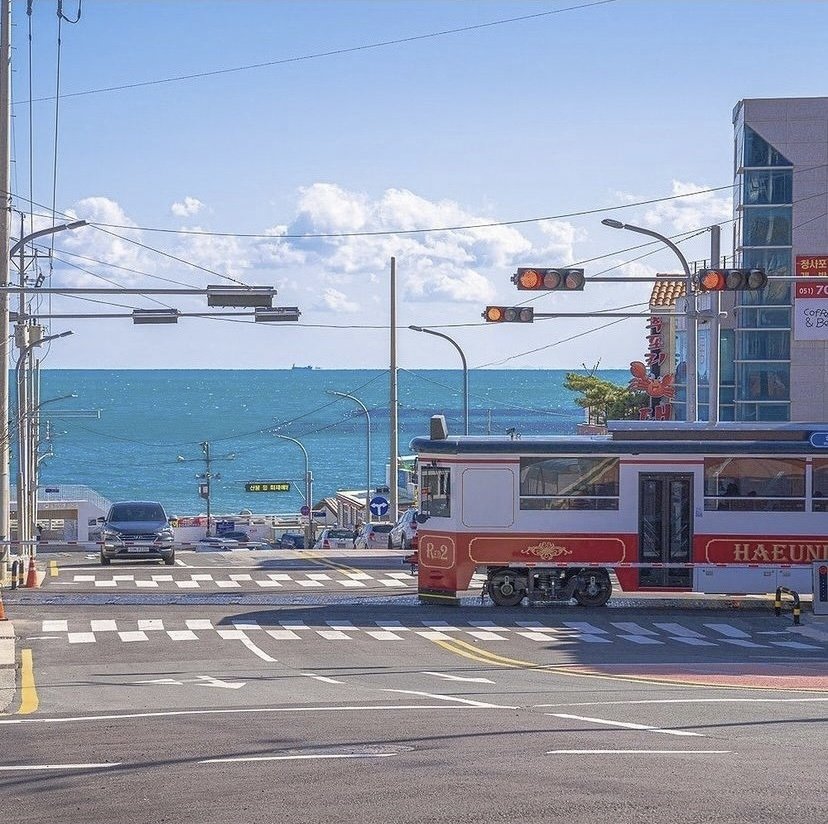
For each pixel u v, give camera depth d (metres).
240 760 12.25
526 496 31.59
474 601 33.53
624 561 31.31
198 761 12.23
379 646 25.33
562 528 31.47
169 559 43.47
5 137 35.69
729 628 28.64
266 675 21.12
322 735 13.84
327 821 9.55
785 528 31.28
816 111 53.28
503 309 35.78
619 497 31.42
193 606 32.00
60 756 12.70
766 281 30.95
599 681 20.25
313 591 35.59
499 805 10.00
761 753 12.49
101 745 13.38
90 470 180.00
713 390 36.28
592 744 13.10
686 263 36.09
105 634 26.91
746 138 53.88
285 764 11.99
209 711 16.30
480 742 13.27
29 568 36.53
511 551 31.59
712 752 12.55
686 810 9.76
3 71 35.72
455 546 31.69
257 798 10.43
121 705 17.34
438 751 12.69
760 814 9.62
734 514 31.31
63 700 17.98
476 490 31.66
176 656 23.80
